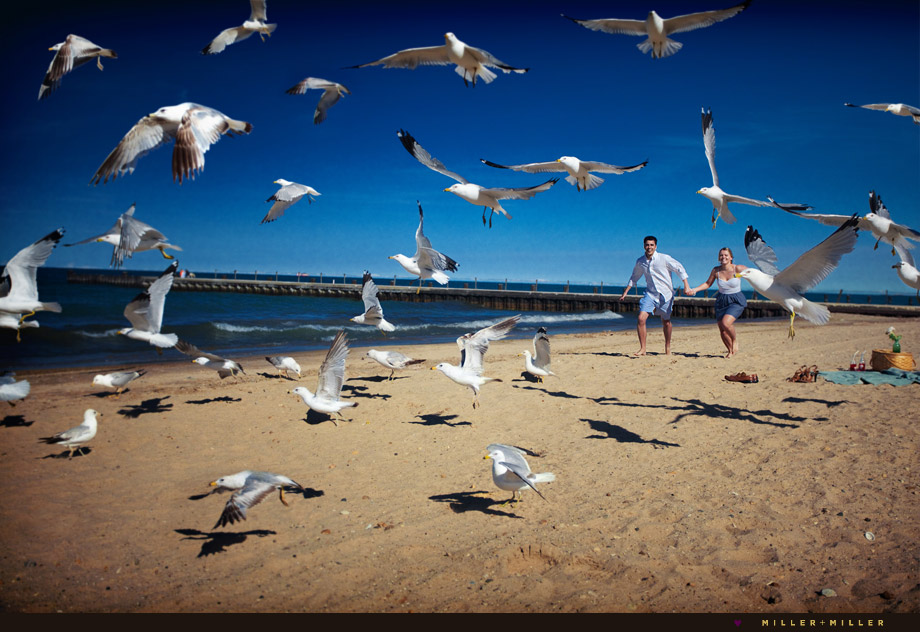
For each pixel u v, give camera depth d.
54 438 7.03
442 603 4.19
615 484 6.36
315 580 4.54
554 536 5.19
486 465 7.13
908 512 5.41
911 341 17.53
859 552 4.78
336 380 8.05
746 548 4.91
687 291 14.34
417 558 4.88
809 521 5.34
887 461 6.69
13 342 17.91
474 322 30.86
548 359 11.41
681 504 5.77
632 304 50.59
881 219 6.97
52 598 4.25
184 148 4.35
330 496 6.21
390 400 10.24
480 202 8.77
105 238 6.80
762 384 10.89
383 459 7.37
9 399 7.56
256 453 7.55
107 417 8.90
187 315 30.47
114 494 6.22
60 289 56.91
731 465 6.81
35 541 5.14
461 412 9.49
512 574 4.62
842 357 14.09
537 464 7.06
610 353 15.41
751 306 44.84
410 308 46.72
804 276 6.07
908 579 4.33
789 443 7.45
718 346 16.86
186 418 8.95
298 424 8.80
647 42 7.98
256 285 71.75
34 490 6.24
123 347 17.80
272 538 5.26
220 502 6.05
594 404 9.80
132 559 4.88
